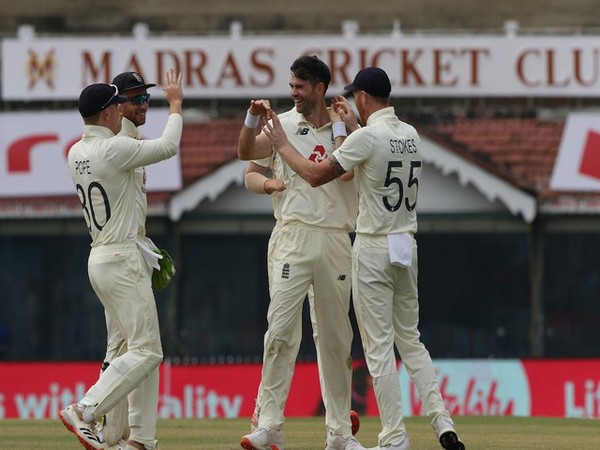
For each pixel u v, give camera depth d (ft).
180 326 235.20
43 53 231.09
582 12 244.83
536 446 100.78
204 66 230.68
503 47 230.89
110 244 89.51
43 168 232.12
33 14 245.24
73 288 239.09
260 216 235.61
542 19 244.42
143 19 244.63
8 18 245.24
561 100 232.73
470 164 231.91
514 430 118.01
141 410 90.43
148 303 89.71
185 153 231.71
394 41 229.66
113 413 92.84
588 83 230.89
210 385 178.40
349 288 93.15
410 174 89.76
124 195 89.56
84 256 238.89
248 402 178.09
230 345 235.81
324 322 92.94
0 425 131.54
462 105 232.94
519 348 235.61
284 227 92.38
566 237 236.22
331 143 92.94
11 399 179.93
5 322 238.89
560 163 232.32
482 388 177.37
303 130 92.94
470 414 170.91
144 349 89.20
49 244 238.27
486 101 232.73
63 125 231.50
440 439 89.71
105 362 95.04
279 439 92.02
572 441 105.70
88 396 88.07
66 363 180.65
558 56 231.09
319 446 101.19
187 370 178.50
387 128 89.25
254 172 95.30
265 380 92.43
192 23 244.22
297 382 172.45
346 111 91.56
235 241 236.02
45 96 231.30
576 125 232.53
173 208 230.89
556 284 236.63
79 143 90.38
